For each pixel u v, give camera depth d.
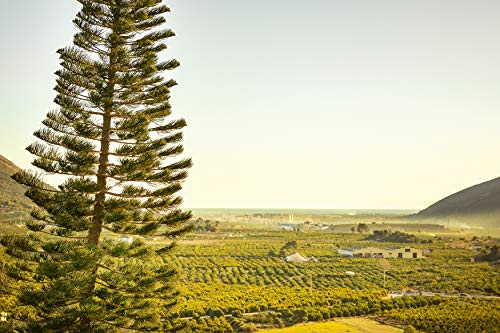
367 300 61.56
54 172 21.75
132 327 22.95
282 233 195.50
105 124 23.50
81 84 23.17
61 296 20.25
